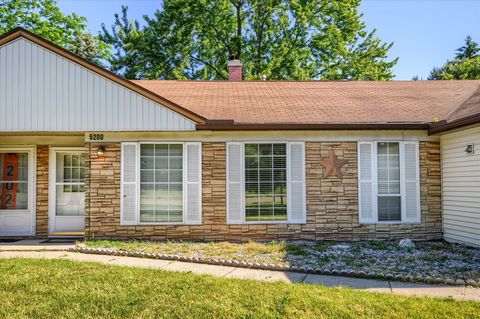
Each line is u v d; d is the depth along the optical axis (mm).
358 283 6758
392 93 13695
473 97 11914
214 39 27297
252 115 11031
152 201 10711
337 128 10500
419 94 13547
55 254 8938
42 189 11758
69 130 10492
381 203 10883
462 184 10039
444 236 10797
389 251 9219
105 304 5707
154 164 10766
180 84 14805
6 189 11750
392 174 10914
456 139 10281
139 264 8008
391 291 6277
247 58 27766
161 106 10500
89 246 9461
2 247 9750
